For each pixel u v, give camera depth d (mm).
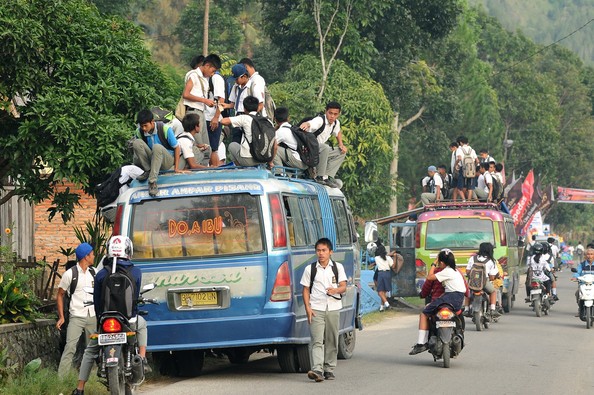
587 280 50344
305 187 32156
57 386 25766
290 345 30094
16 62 34406
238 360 34781
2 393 24328
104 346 22984
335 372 30953
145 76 37406
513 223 65375
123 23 38219
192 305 28109
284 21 92000
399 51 102125
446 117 129375
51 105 34125
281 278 28125
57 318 32656
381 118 84562
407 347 39625
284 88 83750
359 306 37312
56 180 37062
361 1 89375
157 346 28188
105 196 31078
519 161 189875
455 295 33000
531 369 31906
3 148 35438
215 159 34219
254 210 28375
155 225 28547
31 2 35031
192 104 33594
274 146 30328
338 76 84625
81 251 29203
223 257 28172
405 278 62812
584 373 31109
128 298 23156
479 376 29938
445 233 57781
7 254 33219
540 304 57781
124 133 34406
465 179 61188
